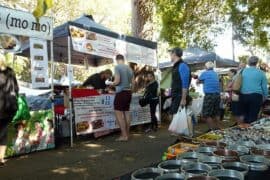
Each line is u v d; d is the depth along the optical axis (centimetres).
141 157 709
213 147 250
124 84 859
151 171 200
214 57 1488
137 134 974
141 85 1078
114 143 845
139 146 812
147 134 976
